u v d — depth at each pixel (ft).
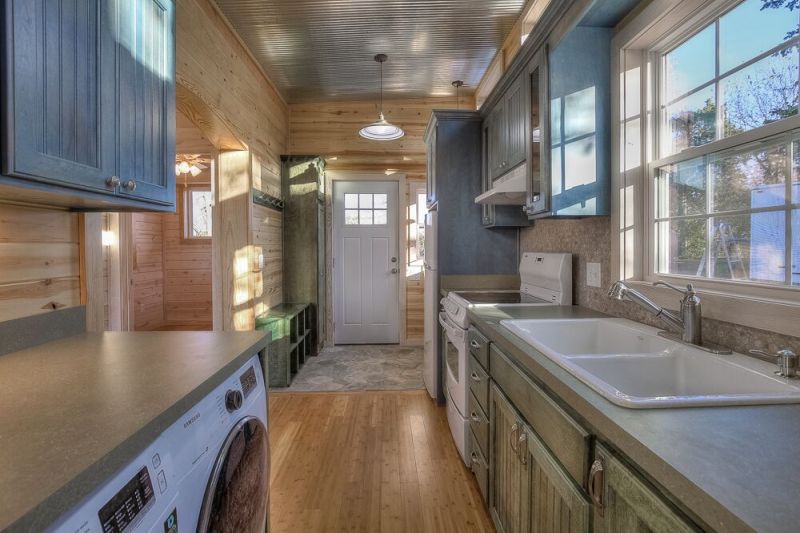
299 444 8.08
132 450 2.18
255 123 11.16
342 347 15.71
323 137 14.84
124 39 3.84
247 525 3.60
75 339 4.39
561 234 7.87
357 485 6.73
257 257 11.23
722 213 4.40
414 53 11.11
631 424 2.42
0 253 3.91
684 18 4.70
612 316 6.03
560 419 3.35
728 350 3.92
